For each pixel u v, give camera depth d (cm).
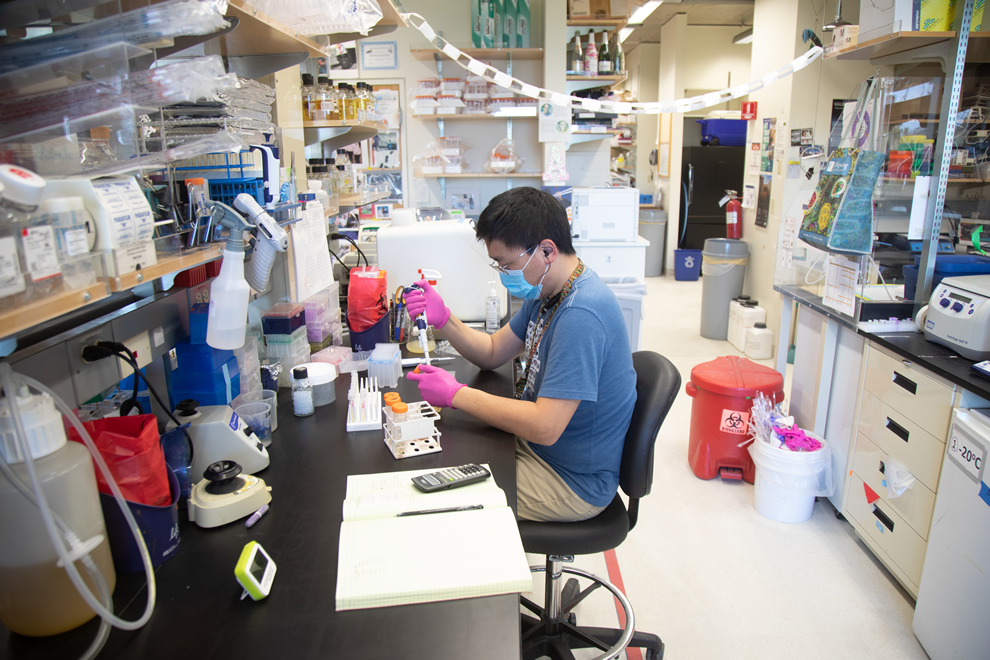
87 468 79
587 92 486
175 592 87
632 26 700
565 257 141
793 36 403
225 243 111
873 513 213
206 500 103
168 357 132
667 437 318
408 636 79
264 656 76
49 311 66
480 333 181
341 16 149
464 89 450
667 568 215
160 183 111
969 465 155
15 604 76
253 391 146
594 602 198
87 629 80
